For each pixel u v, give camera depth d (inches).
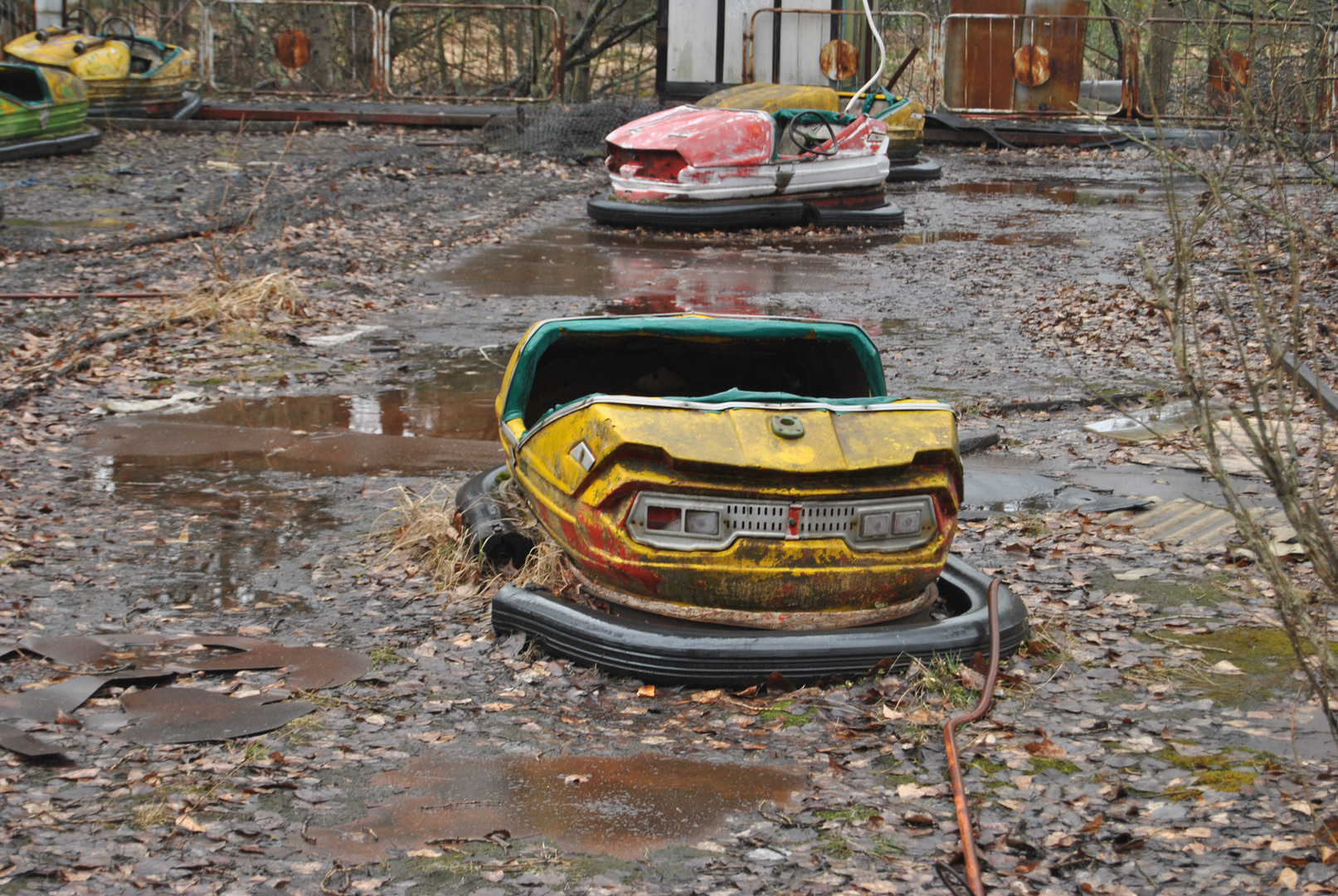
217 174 715.4
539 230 626.5
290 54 1103.0
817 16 982.4
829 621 179.2
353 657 180.1
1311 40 218.1
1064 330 422.6
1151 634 194.7
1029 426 322.3
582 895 122.9
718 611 177.3
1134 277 506.9
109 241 531.8
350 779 145.5
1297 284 127.0
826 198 647.1
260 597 204.8
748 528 173.3
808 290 494.6
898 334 422.9
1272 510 250.5
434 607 201.3
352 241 558.3
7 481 260.8
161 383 345.1
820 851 131.7
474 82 1537.9
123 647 181.0
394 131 939.3
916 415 183.0
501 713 164.6
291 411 323.9
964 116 1037.2
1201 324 406.9
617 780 146.5
